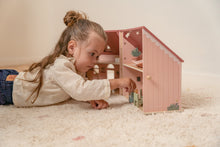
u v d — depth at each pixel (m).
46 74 1.19
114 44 1.54
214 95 1.35
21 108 1.17
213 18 2.09
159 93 1.05
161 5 2.47
